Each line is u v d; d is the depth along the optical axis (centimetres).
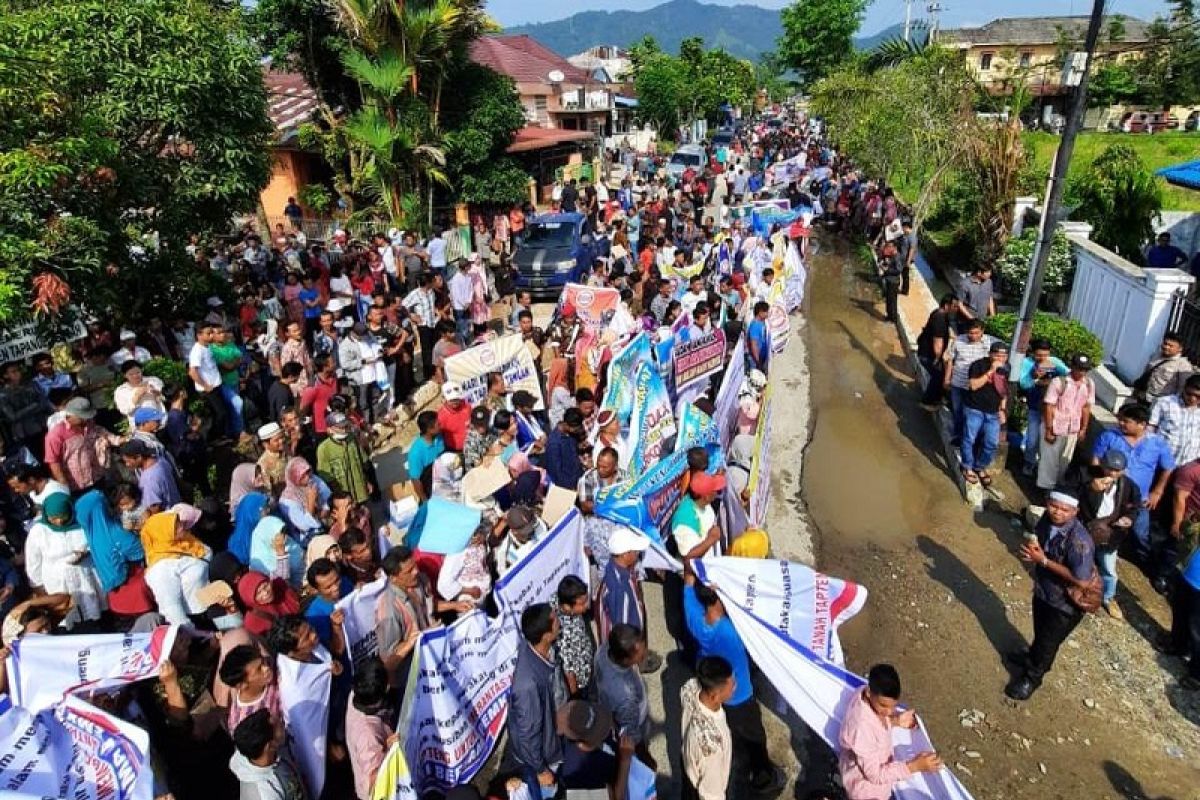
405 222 2139
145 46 998
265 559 629
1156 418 782
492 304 1820
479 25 2219
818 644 555
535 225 1914
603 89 4712
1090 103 4456
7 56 812
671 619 744
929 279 2131
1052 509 612
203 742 531
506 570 614
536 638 460
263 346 1145
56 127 853
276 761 422
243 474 716
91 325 1034
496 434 806
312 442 934
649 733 616
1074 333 1139
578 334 1065
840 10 6278
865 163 2845
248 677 452
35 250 768
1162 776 583
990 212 1808
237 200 1141
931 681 680
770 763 558
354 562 587
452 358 952
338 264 1499
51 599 549
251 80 1120
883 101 2403
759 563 552
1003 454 1010
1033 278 997
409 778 417
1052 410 895
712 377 1096
